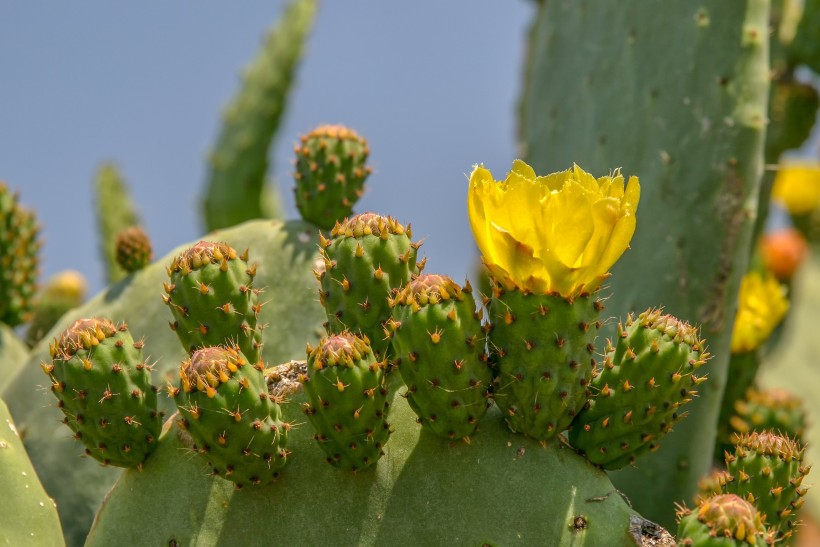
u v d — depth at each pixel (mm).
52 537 1263
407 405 1241
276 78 2230
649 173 1532
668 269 1504
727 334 1479
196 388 1208
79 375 1231
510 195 1195
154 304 1449
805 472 1280
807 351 2264
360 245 1250
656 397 1228
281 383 1248
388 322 1230
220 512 1232
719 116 1512
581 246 1195
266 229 1433
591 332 1216
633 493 1458
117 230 2055
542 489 1219
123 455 1241
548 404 1216
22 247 1586
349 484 1229
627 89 1566
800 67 1732
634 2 1569
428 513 1221
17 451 1269
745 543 1175
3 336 1556
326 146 1432
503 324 1214
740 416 1511
